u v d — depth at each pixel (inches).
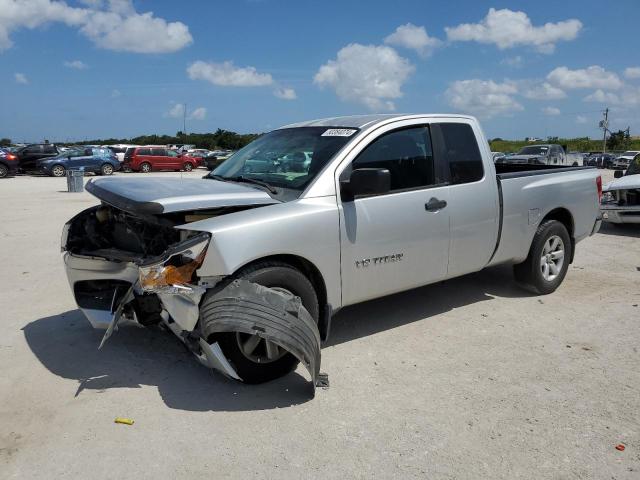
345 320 201.5
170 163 1488.7
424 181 183.3
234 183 175.8
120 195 149.5
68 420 132.6
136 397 143.8
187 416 134.2
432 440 124.0
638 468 113.9
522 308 215.8
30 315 209.8
